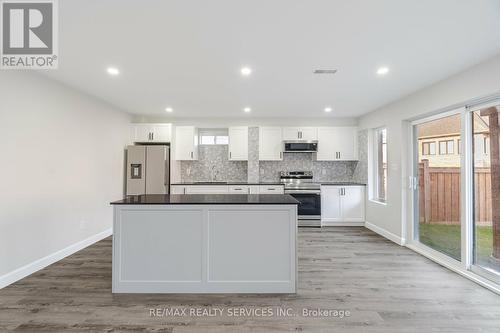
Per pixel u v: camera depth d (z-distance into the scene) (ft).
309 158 20.58
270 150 19.56
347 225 18.69
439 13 6.45
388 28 7.16
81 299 8.36
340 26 7.06
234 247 8.94
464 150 10.44
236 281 8.91
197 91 12.99
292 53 8.72
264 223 8.95
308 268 10.93
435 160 12.44
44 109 10.91
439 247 12.11
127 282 8.84
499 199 9.35
